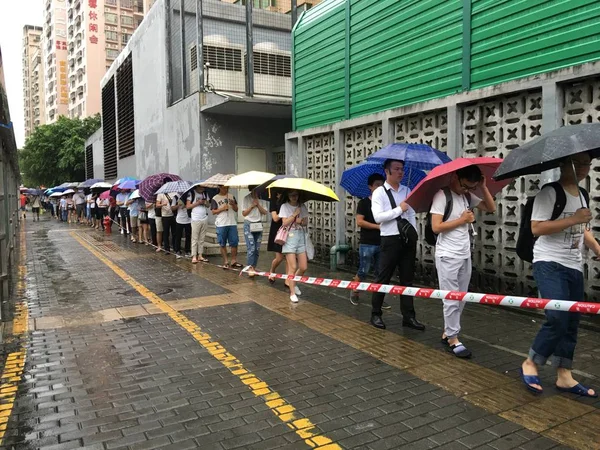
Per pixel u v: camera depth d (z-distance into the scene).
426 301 6.96
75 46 83.69
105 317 6.28
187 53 14.98
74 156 44.62
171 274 9.35
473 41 6.58
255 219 8.96
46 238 17.28
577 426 3.32
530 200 3.85
